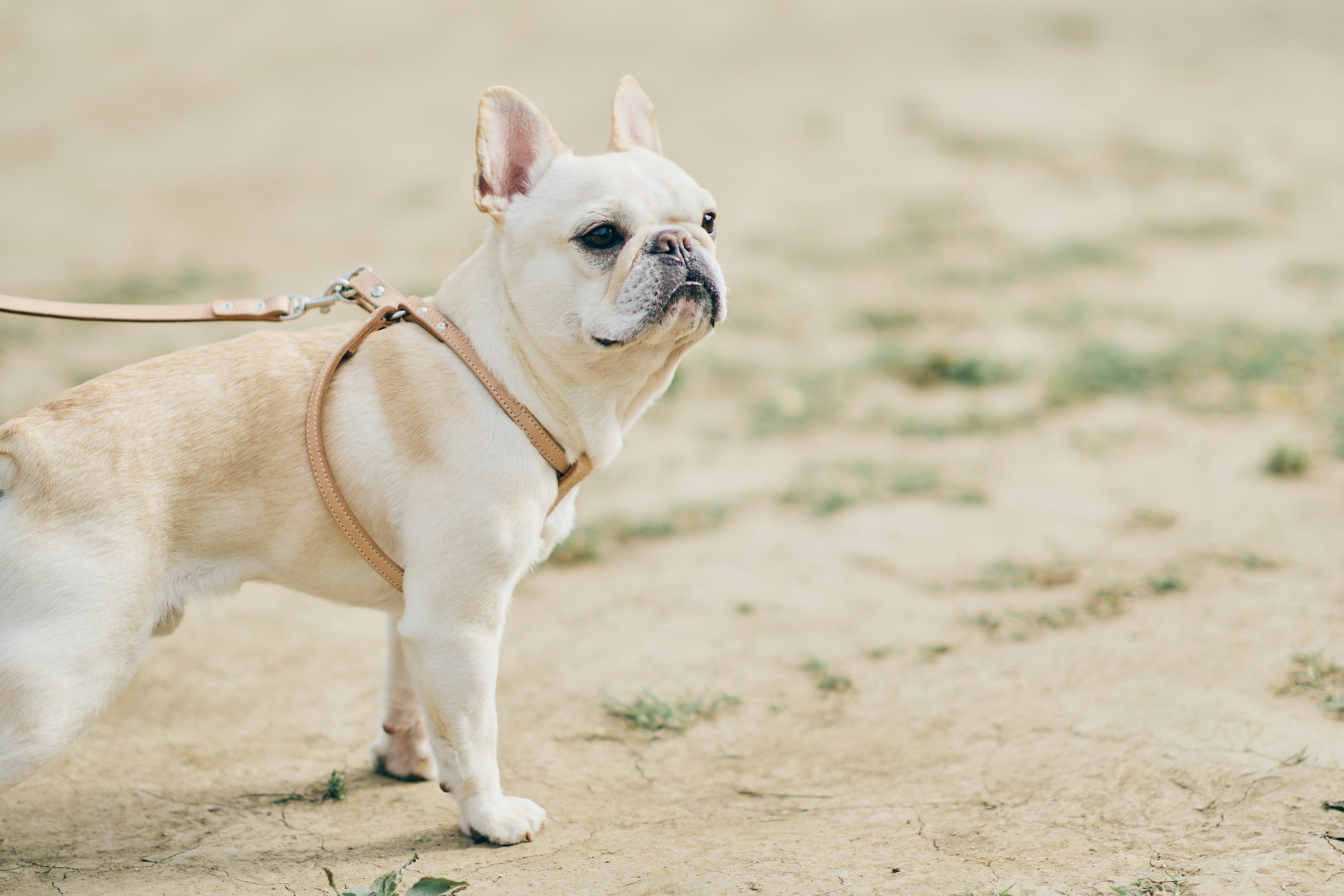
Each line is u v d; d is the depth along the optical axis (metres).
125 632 2.82
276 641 4.90
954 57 20.31
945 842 3.02
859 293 11.00
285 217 14.74
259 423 3.06
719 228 13.52
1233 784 3.18
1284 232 11.63
